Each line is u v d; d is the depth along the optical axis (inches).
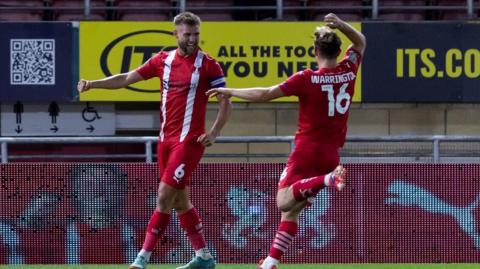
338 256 1162.0
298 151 858.1
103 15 1742.1
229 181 1163.3
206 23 1625.2
